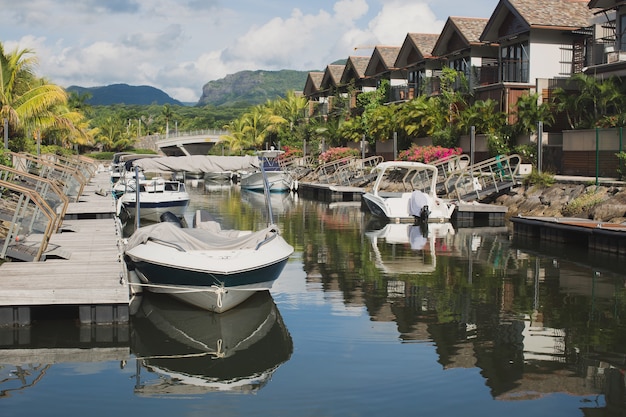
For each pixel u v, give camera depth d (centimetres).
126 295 1059
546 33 3506
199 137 9231
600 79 2930
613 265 1597
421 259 1706
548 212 2416
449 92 3916
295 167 5462
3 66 3494
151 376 866
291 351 955
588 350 954
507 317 1130
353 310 1184
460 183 2972
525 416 733
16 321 1056
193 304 1199
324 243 2006
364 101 5269
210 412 752
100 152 9169
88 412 752
